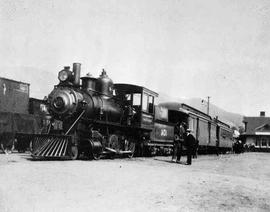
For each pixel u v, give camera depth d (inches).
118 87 738.2
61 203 231.1
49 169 387.2
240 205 256.7
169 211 224.2
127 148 688.4
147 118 753.0
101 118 614.9
